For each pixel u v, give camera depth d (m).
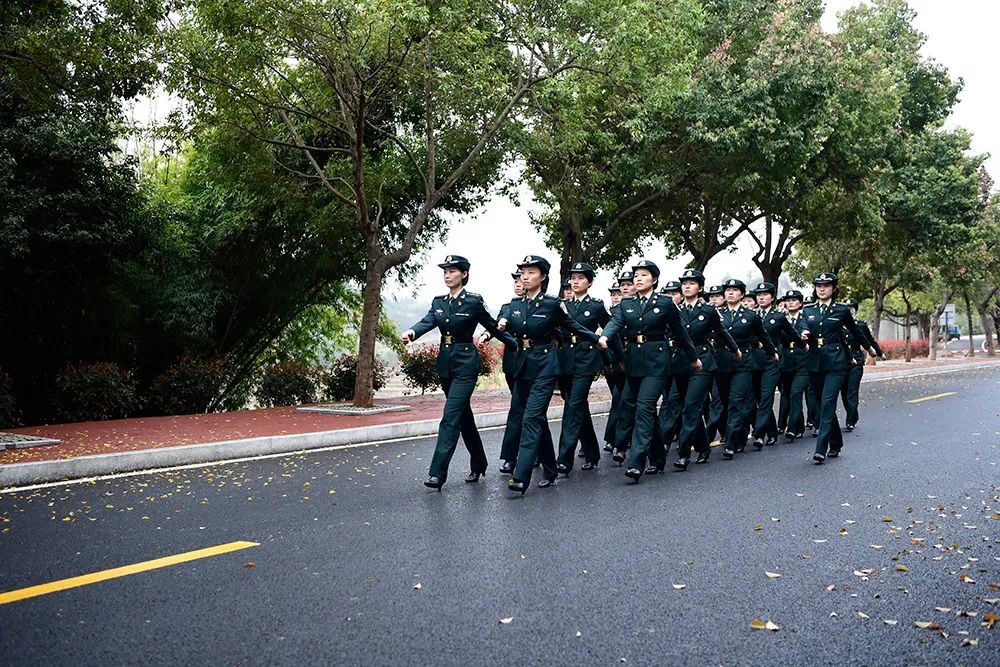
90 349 17.69
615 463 9.65
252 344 21.20
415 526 6.43
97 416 15.09
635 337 8.73
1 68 14.53
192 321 17.89
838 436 10.05
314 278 20.94
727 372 10.75
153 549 5.77
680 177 19.94
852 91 21.41
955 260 32.50
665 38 16.05
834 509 7.04
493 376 23.45
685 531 6.24
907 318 38.66
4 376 14.61
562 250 21.95
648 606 4.56
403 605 4.58
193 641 4.07
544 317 8.00
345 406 15.92
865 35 27.70
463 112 16.30
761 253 26.38
